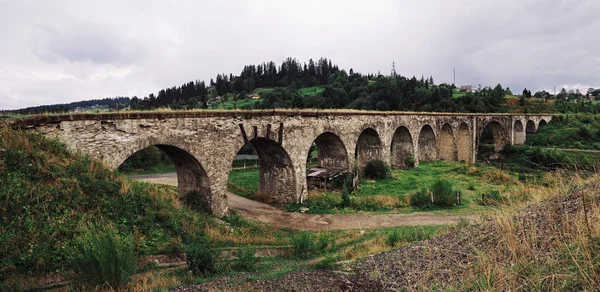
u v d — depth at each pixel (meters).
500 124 48.97
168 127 13.55
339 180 23.94
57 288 7.14
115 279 7.17
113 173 11.34
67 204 9.20
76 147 10.83
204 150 15.07
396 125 30.75
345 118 24.72
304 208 19.67
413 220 17.06
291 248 12.59
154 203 11.73
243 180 29.94
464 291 5.51
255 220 17.44
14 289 6.77
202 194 15.66
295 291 7.20
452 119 39.03
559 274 4.82
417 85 82.00
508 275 5.26
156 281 7.80
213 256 9.47
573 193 7.78
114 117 11.79
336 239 14.24
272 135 18.89
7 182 8.59
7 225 7.96
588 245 4.96
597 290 4.22
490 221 8.59
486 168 33.91
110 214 9.89
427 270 6.96
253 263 10.11
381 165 28.03
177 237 11.05
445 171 30.81
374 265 8.30
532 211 7.77
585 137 51.72
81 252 7.43
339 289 7.18
